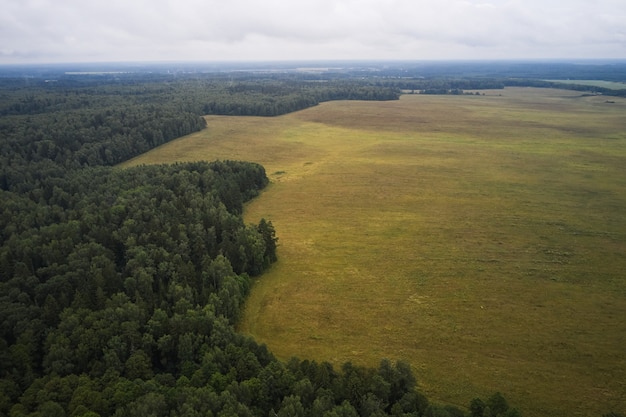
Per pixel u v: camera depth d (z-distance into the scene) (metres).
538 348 62.00
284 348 63.25
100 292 62.81
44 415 43.81
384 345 63.34
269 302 74.94
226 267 73.38
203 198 102.38
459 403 52.44
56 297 65.81
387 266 86.44
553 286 78.12
